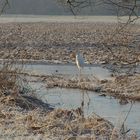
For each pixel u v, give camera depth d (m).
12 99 25.91
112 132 20.19
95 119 22.58
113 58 53.00
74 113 23.77
